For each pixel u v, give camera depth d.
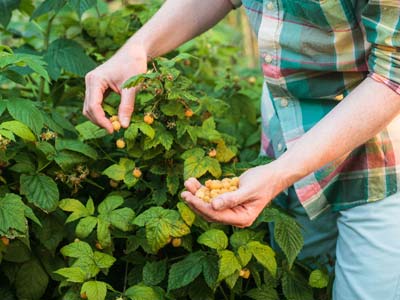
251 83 1.81
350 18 1.05
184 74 1.62
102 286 1.10
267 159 1.28
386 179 1.13
